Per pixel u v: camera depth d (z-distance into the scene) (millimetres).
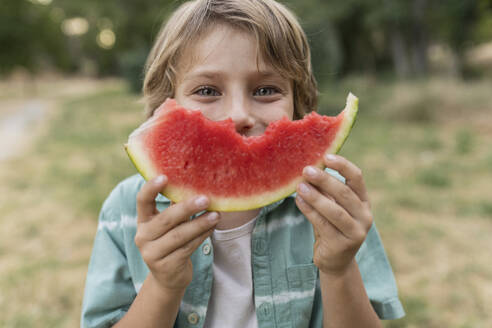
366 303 1449
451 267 4668
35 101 30156
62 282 4555
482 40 32531
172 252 1243
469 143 10328
